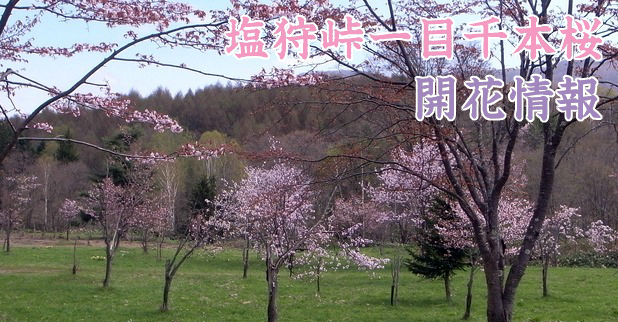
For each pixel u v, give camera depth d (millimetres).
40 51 7301
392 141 9211
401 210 24766
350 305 20344
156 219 33031
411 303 20891
